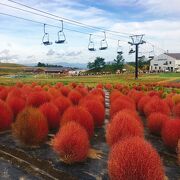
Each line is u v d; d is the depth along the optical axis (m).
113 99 16.38
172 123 10.43
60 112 13.34
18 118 10.65
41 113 10.78
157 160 6.20
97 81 55.19
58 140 8.86
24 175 8.30
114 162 6.26
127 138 6.80
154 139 11.92
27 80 57.94
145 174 5.96
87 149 9.15
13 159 9.42
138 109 17.09
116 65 120.38
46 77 76.88
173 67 125.00
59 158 9.39
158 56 129.25
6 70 152.75
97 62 129.62
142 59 132.25
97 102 13.23
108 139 9.22
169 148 10.49
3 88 20.75
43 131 10.55
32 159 9.39
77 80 58.91
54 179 8.06
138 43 64.00
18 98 14.13
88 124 10.66
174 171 8.78
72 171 8.50
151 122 12.41
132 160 6.05
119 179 6.08
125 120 9.11
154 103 14.25
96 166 8.84
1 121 11.85
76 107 11.08
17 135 10.63
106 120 14.95
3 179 8.04
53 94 18.16
